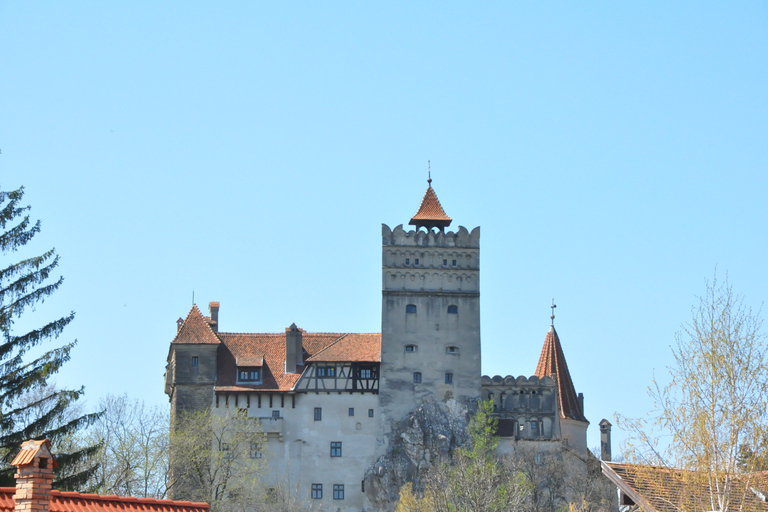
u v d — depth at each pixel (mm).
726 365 61312
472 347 153875
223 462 135875
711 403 61312
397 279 155625
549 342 164250
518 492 120375
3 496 46500
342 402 150750
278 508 135250
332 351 153625
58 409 79500
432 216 161500
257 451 146000
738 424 60375
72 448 113812
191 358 150750
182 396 149375
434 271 155875
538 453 150125
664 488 61844
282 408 150000
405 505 128125
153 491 123688
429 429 148500
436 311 154875
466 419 150625
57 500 48406
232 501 133875
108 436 121375
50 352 79438
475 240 157625
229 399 149750
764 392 60750
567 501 145625
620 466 64375
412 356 152875
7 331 78375
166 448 125750
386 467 147000
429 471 138500
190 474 128750
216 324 159625
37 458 44156
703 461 60438
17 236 80250
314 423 149500
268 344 157375
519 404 152625
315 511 144750
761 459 59750
